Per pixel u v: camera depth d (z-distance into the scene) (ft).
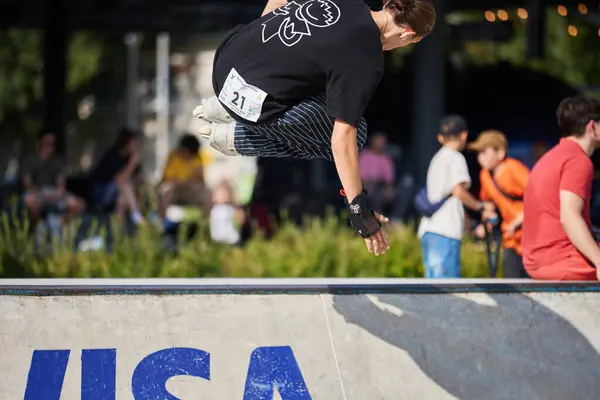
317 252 58.85
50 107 105.09
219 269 57.88
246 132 28.17
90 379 29.68
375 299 31.65
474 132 103.65
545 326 32.53
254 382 30.30
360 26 25.63
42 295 30.07
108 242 67.87
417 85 87.35
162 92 215.92
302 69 25.70
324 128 26.40
